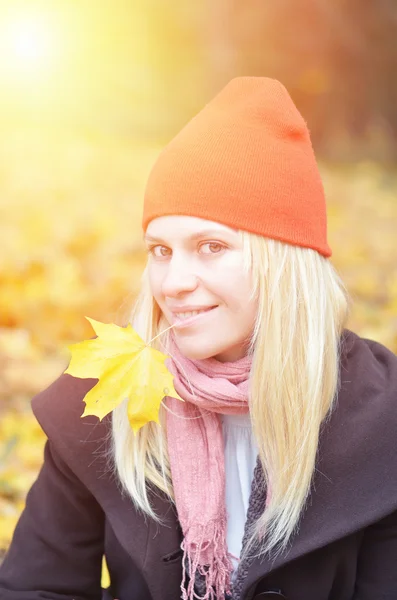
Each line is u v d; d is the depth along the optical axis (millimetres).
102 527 1760
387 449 1485
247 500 1595
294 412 1483
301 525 1490
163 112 14516
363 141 13414
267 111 1487
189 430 1529
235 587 1529
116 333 1351
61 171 8352
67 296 4105
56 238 5418
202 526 1484
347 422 1515
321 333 1502
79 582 1728
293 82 13453
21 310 3988
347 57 13219
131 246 5520
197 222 1414
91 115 14141
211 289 1428
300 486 1472
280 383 1466
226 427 1608
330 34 13125
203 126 1484
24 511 1771
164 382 1325
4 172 7762
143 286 1648
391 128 13523
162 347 1585
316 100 13359
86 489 1679
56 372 3520
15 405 3230
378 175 11367
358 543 1597
